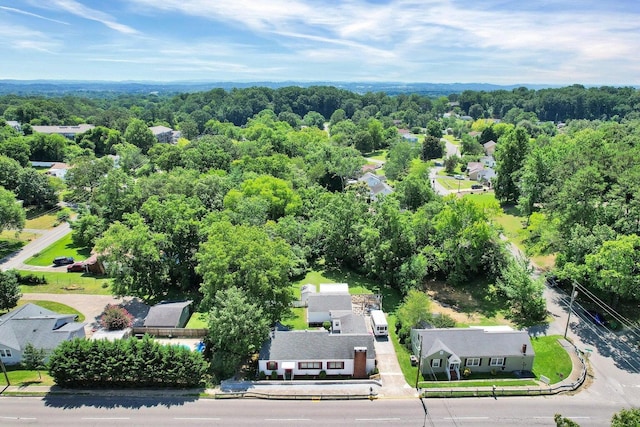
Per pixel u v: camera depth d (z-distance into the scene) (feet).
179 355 131.64
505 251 202.80
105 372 129.29
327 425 117.91
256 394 130.21
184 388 133.39
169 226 192.85
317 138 515.91
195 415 121.19
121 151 388.78
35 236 265.34
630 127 440.86
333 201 229.04
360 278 215.10
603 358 148.77
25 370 142.61
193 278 202.59
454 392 130.93
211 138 435.12
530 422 119.14
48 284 203.10
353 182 372.17
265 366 141.18
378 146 587.27
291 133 515.09
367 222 215.31
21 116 616.80
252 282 153.48
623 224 181.98
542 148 286.66
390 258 200.34
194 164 336.70
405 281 193.77
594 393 131.75
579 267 167.73
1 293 169.99
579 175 197.26
